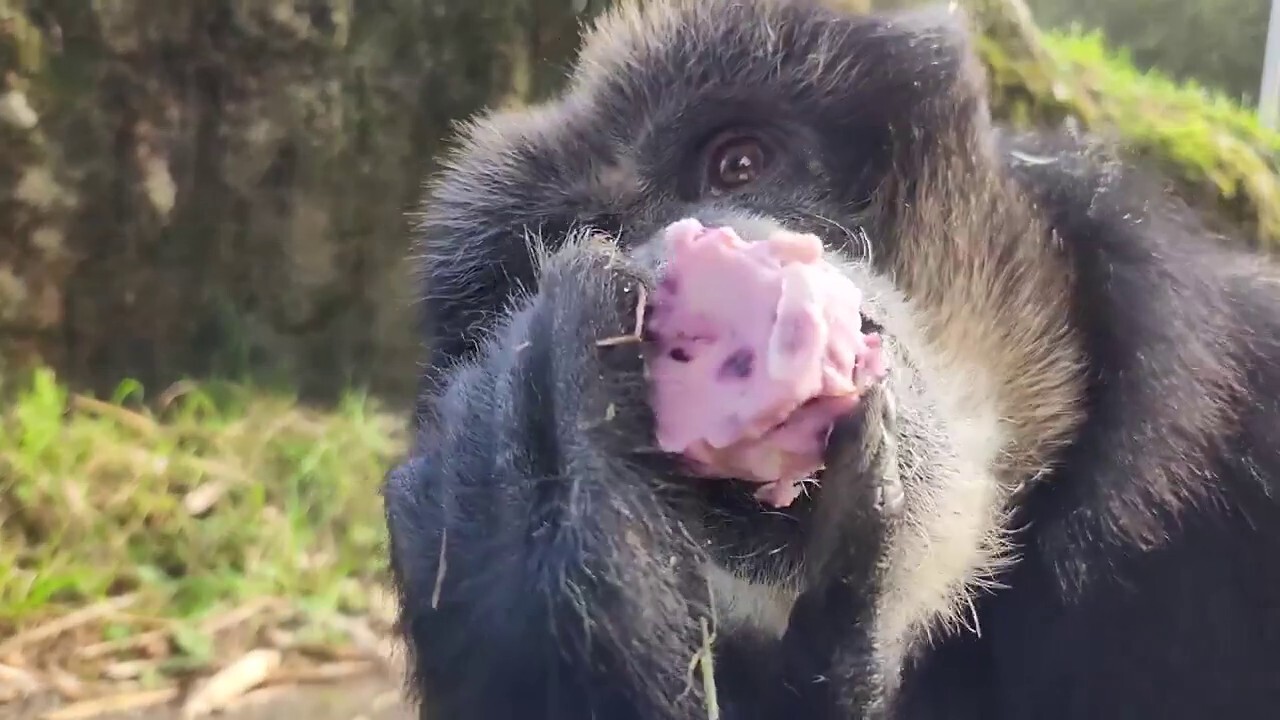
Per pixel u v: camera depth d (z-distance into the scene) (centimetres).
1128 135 101
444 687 56
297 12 115
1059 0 156
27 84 105
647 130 58
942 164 56
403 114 120
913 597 52
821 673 50
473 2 120
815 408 48
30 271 107
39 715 76
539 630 51
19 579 85
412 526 56
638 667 50
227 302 116
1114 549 56
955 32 57
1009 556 56
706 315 49
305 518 99
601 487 49
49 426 95
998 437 55
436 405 57
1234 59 156
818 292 48
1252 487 56
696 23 58
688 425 49
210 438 104
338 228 118
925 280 55
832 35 57
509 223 60
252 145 115
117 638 82
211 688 79
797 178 57
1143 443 55
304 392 117
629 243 57
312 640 85
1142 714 57
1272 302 58
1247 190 102
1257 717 57
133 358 112
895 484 49
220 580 90
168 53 112
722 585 51
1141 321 55
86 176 108
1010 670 57
